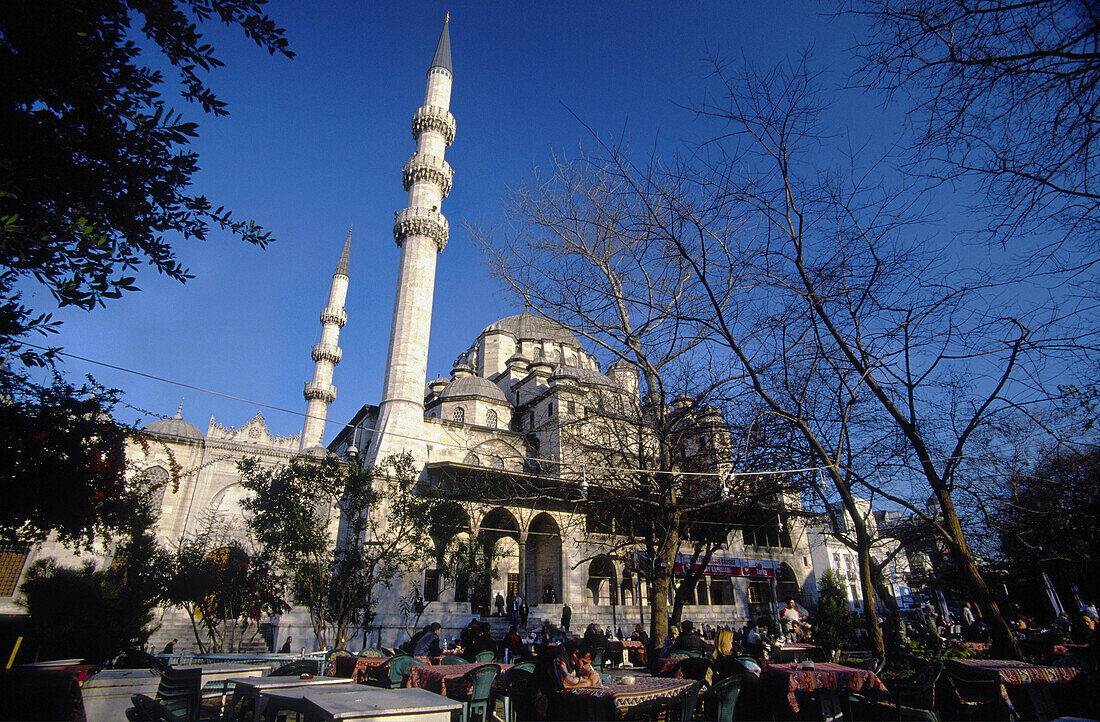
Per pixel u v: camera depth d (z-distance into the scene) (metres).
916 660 10.48
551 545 35.12
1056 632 17.00
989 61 7.29
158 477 34.06
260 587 20.23
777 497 21.39
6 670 6.73
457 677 8.59
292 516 19.59
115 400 11.87
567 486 22.28
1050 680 9.45
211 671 8.66
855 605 48.56
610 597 36.62
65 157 6.51
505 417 43.94
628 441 20.86
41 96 6.50
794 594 41.38
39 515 10.87
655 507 18.44
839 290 14.91
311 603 19.33
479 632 13.12
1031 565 24.34
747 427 17.16
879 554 47.50
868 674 8.97
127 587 20.33
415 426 34.91
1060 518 18.77
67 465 10.73
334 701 4.12
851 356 14.84
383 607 27.34
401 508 22.11
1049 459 17.69
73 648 17.98
